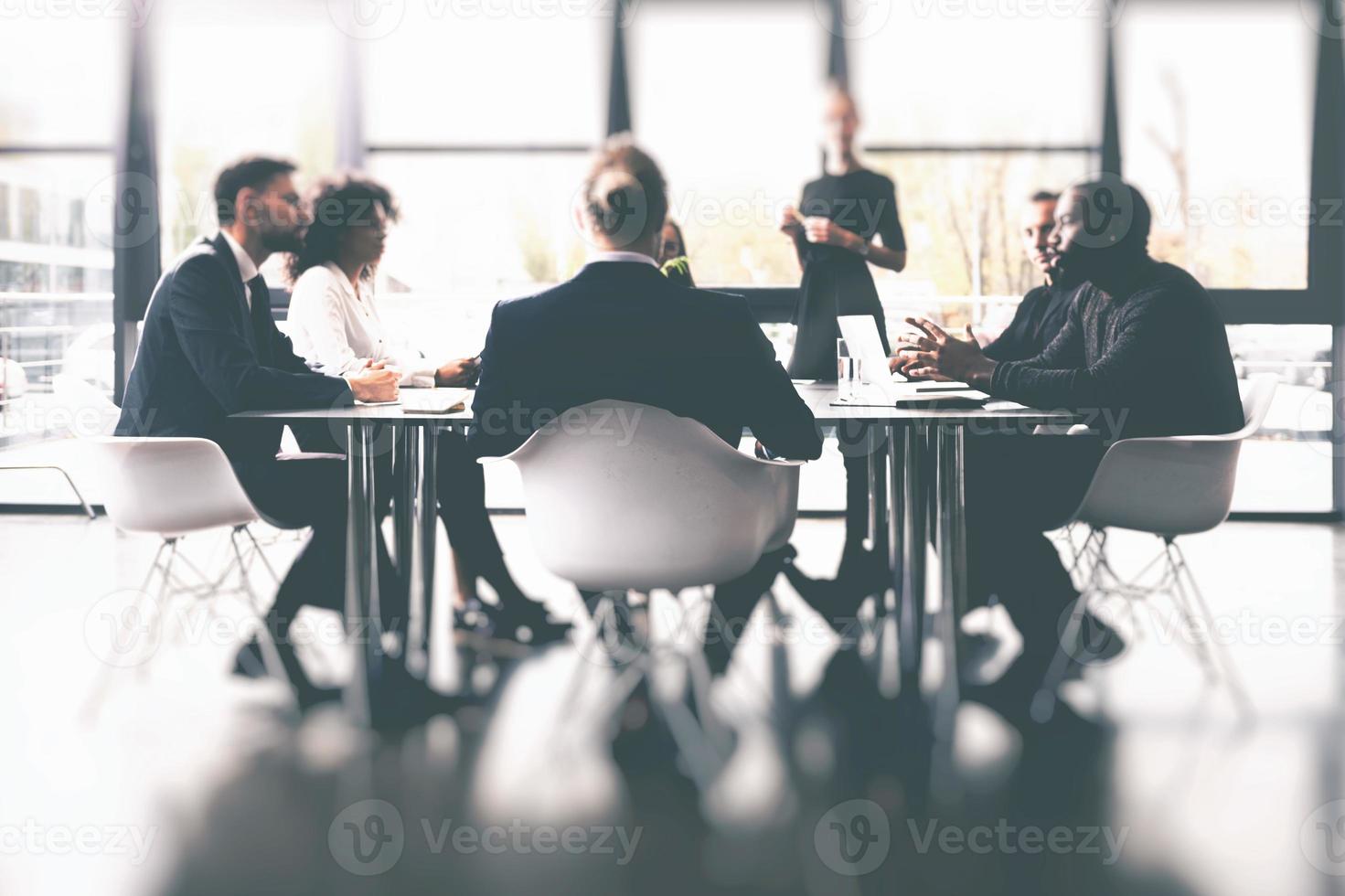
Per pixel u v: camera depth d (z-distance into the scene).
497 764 2.08
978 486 2.55
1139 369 2.36
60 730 2.24
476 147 5.18
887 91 5.04
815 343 4.39
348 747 2.17
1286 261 4.95
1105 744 2.18
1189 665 2.71
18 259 5.25
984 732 2.25
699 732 2.14
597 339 1.90
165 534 2.38
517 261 5.23
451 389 2.51
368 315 3.16
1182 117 4.97
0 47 5.11
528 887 1.62
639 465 1.94
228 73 5.15
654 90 5.09
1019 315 3.27
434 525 2.62
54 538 4.43
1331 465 5.00
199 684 2.54
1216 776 2.02
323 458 2.63
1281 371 5.05
